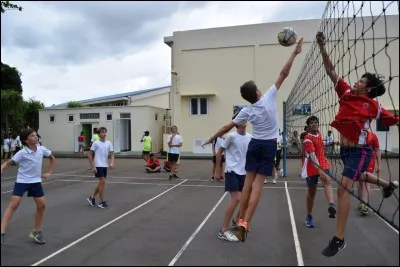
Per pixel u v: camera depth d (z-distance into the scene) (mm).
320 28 7324
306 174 6129
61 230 6090
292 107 14977
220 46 25250
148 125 26344
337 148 7426
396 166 14305
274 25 24297
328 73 4656
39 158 5520
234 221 6230
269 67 24422
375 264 4422
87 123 28000
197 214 7227
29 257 4793
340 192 4168
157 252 4949
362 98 4090
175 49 26000
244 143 5508
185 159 23312
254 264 4469
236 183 5480
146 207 7961
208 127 25500
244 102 24922
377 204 7445
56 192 10102
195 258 4703
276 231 5934
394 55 15305
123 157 24984
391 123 3965
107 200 8836
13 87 35406
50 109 28844
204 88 25531
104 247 5188
